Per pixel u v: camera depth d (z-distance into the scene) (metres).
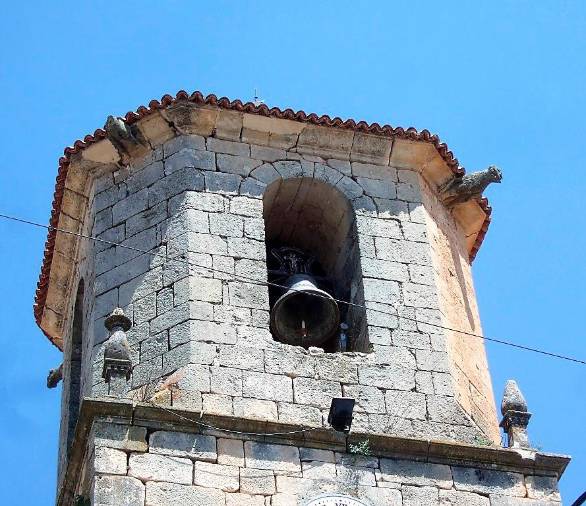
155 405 25.34
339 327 28.44
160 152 29.58
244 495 24.77
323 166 29.72
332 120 29.84
